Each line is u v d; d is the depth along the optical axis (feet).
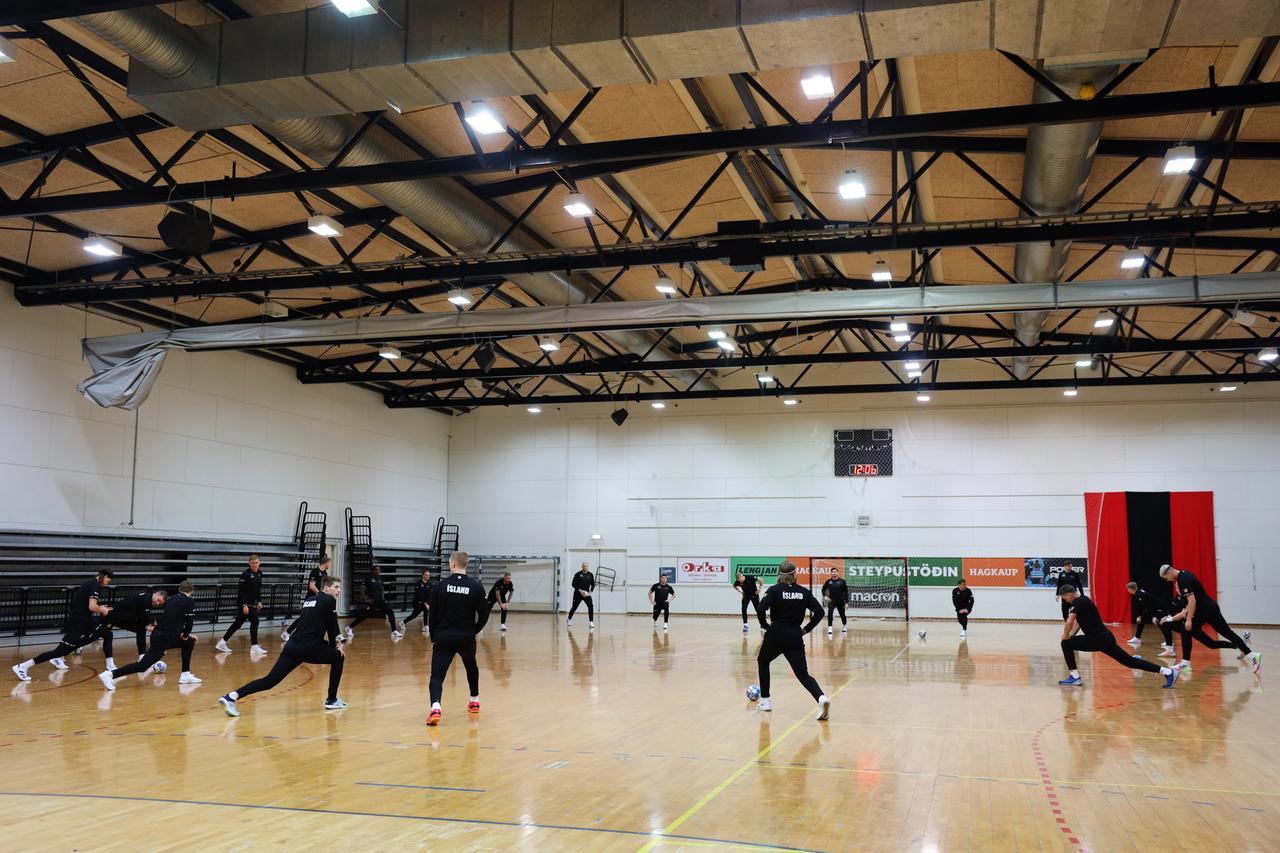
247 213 52.65
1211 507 91.50
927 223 46.52
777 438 103.55
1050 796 21.70
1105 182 46.80
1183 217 45.03
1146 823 19.38
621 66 27.09
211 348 61.11
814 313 54.44
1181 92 31.73
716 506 104.42
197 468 75.51
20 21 27.04
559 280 61.05
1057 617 94.07
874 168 48.65
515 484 110.93
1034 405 96.84
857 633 80.28
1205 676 48.16
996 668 51.49
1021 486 96.27
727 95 41.83
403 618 94.07
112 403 60.29
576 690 41.22
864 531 99.81
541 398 97.60
